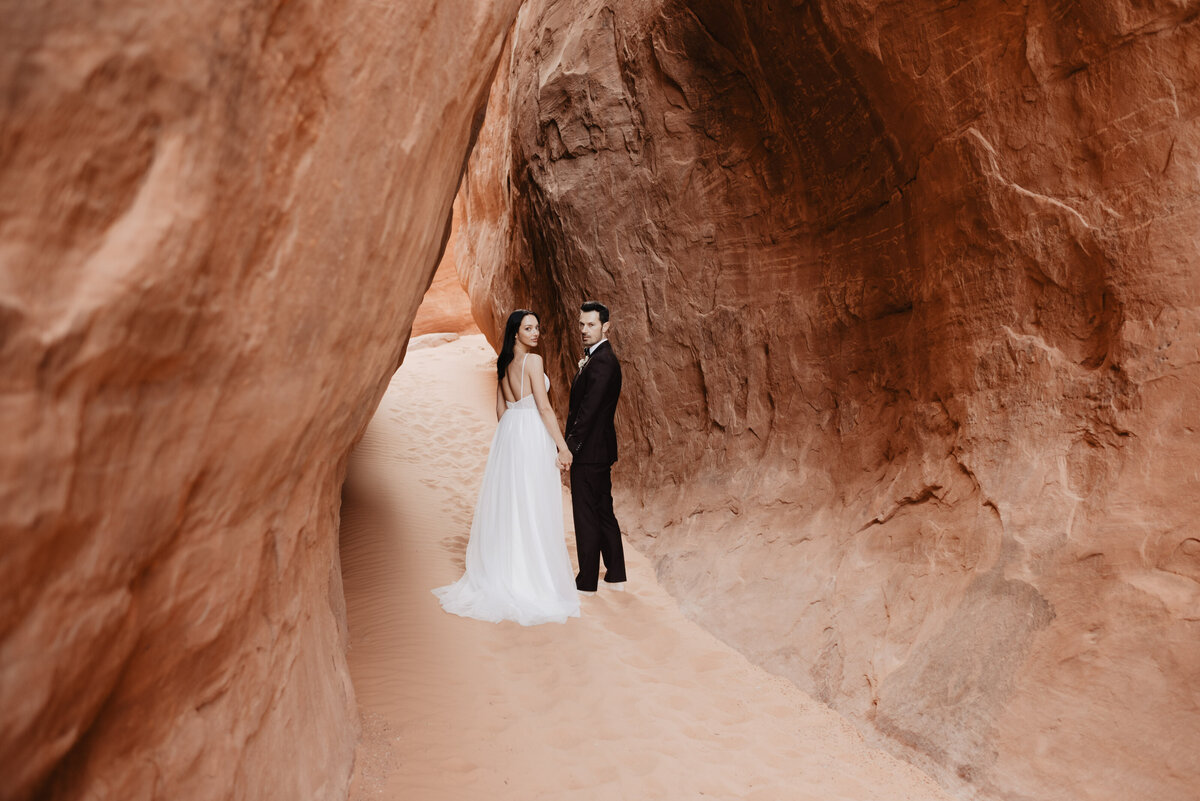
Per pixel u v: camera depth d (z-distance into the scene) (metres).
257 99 1.08
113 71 0.79
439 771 2.52
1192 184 2.59
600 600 4.49
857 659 3.31
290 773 1.80
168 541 1.12
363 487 6.27
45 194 0.74
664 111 5.80
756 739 2.95
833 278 4.55
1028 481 3.04
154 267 0.87
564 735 2.88
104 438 0.87
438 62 1.70
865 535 3.85
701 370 5.74
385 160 1.56
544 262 7.51
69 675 0.90
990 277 3.36
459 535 5.64
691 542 5.13
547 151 7.00
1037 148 3.08
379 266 1.72
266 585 1.65
